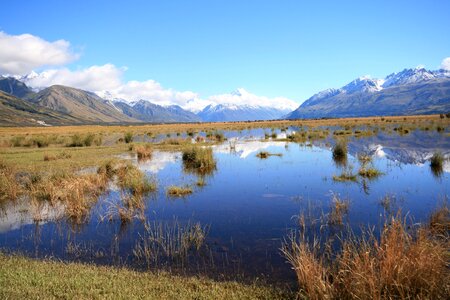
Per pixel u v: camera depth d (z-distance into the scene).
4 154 29.31
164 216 12.60
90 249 9.69
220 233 10.59
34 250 9.71
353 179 17.61
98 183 17.27
